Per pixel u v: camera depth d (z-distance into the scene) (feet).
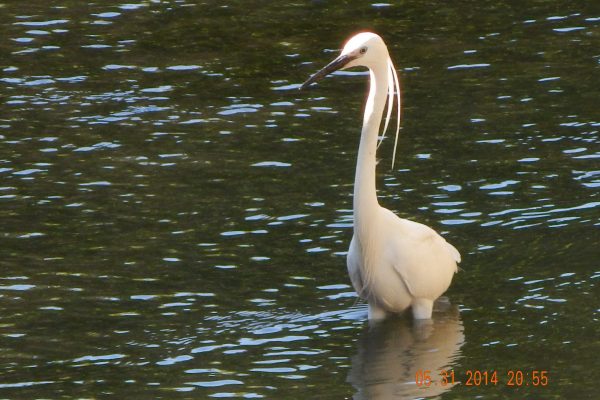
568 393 32.50
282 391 33.14
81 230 44.34
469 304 38.58
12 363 35.01
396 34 67.87
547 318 37.14
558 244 42.16
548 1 73.10
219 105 57.93
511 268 40.70
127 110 57.26
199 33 68.64
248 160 51.08
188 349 35.91
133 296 39.34
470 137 52.90
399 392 32.94
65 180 48.98
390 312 38.24
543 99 57.26
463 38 66.90
